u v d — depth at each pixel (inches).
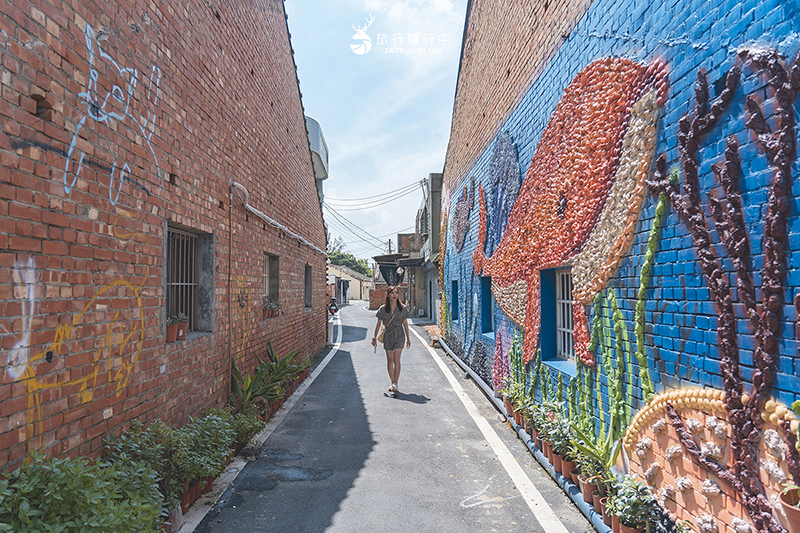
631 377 131.8
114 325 122.0
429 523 139.6
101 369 116.1
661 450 117.2
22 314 90.7
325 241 571.5
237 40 230.4
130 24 131.2
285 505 150.6
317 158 725.3
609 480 131.0
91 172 112.7
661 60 118.3
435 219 751.1
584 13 165.0
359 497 156.9
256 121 263.9
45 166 97.1
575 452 154.3
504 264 267.9
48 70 98.2
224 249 209.6
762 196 86.6
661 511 114.1
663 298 116.0
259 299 266.2
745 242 90.3
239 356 229.8
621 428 136.7
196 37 178.9
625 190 134.0
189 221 171.3
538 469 180.4
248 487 164.1
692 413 105.3
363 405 279.0
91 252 112.4
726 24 95.9
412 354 482.6
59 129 101.5
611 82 143.5
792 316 80.7
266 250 283.7
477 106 352.8
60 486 87.4
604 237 145.8
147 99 140.4
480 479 171.5
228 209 214.8
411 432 226.8
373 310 1403.8
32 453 88.0
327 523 139.3
